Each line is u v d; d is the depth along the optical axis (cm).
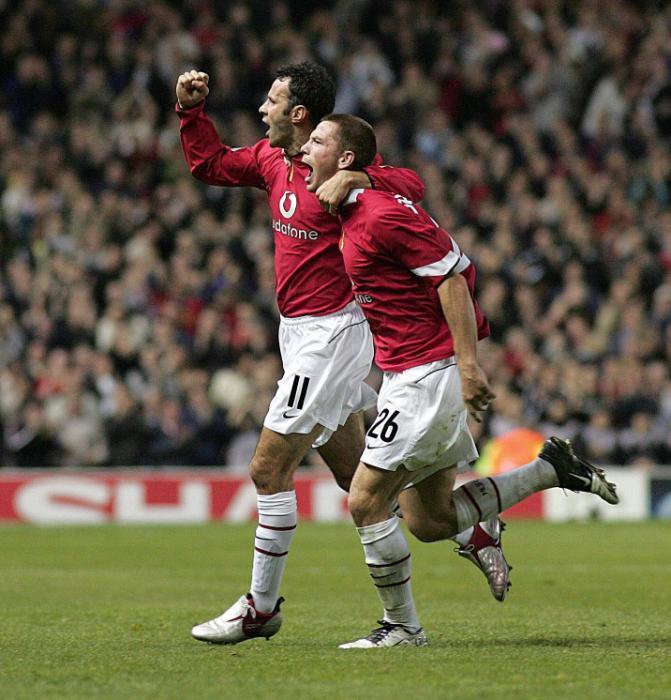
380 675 1867
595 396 6094
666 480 5647
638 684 1789
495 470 5197
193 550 4347
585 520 5581
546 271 6750
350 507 2172
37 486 5400
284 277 2327
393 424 2133
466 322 2069
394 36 7944
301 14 8175
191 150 2436
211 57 7488
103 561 3997
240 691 1736
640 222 7350
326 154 2152
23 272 6325
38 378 5850
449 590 3212
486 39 8038
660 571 3638
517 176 7262
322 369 2288
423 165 7212
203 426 5834
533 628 2461
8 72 7494
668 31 8312
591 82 8062
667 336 6600
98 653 2122
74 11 7575
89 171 7100
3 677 1862
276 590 2252
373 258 2119
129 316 6262
